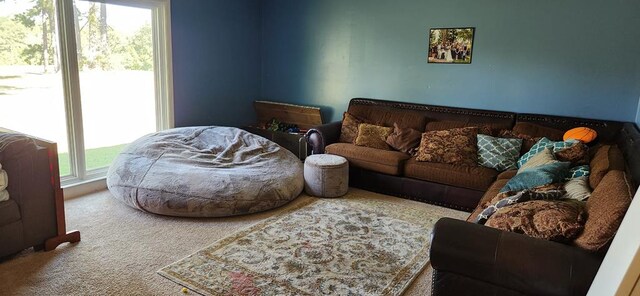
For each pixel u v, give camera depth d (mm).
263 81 5680
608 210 1582
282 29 5371
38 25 3332
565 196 2193
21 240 2414
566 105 3863
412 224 3150
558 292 1537
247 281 2275
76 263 2416
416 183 3691
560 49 3797
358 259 2568
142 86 4258
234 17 5059
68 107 3570
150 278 2277
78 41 3619
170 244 2693
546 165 2602
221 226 3002
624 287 1107
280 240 2791
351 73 4961
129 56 4078
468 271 1701
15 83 3264
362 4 4738
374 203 3617
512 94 4090
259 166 3623
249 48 5395
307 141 4477
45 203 2510
